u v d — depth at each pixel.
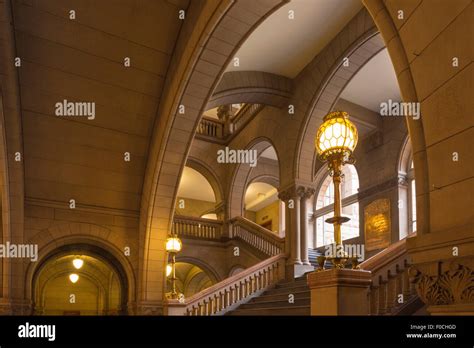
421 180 3.16
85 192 10.09
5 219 9.12
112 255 10.70
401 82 3.38
